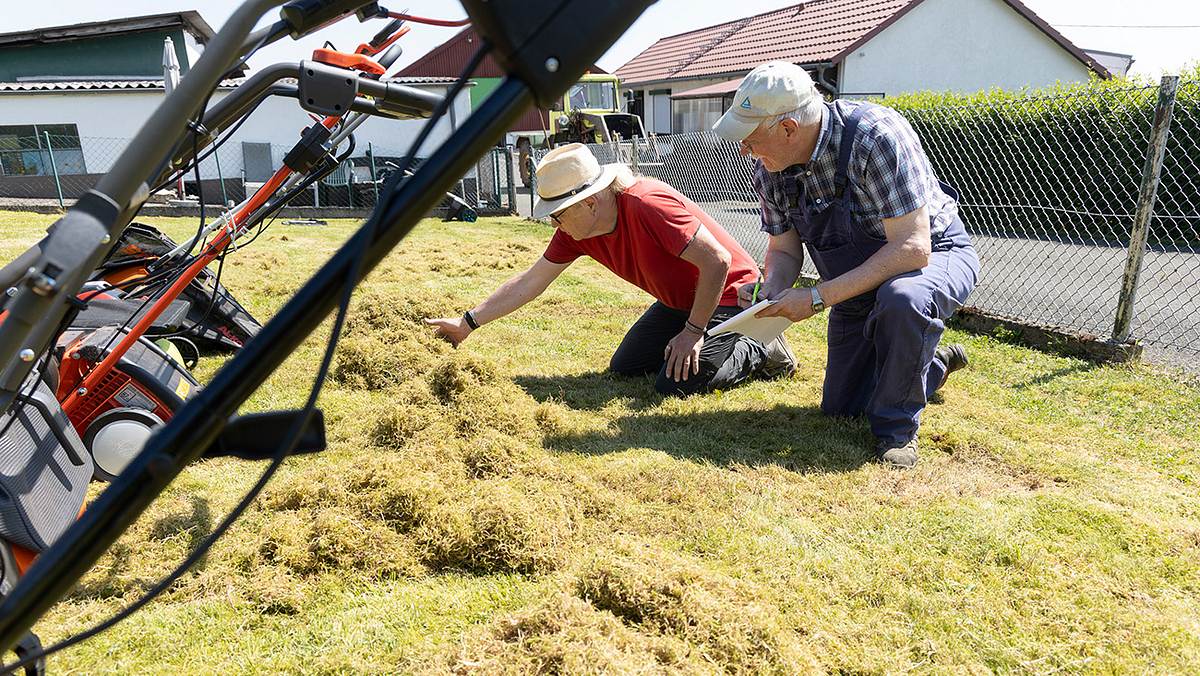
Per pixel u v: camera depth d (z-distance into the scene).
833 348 3.62
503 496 2.53
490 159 15.92
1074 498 2.81
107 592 2.20
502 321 5.59
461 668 1.75
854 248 3.31
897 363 3.09
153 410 2.83
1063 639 2.05
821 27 20.06
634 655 1.73
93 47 18.91
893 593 2.22
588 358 4.71
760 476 3.00
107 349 2.75
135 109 17.42
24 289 0.92
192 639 2.01
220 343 4.72
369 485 2.58
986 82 19.41
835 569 2.35
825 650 1.96
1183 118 8.08
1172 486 2.96
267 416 1.38
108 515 0.84
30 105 17.06
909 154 3.03
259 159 17.30
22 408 1.84
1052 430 3.53
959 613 2.14
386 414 3.25
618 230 3.78
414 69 27.17
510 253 9.16
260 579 2.21
